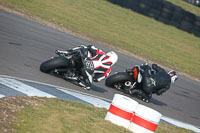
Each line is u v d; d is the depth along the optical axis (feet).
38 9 250.37
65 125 62.03
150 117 68.28
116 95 71.51
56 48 156.46
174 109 125.29
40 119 61.62
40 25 205.26
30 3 259.80
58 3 294.87
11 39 141.49
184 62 259.19
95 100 95.14
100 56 110.42
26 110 64.23
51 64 102.83
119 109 70.08
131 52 227.81
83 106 80.33
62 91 91.61
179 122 106.52
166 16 352.90
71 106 76.43
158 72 123.65
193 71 241.96
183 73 226.99
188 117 120.06
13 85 80.53
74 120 65.72
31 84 87.25
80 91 99.86
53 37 181.88
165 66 227.20
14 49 125.80
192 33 355.36
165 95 146.61
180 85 184.03
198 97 167.12
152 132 68.90
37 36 168.55
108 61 110.63
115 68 161.17
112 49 214.90
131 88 119.24
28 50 132.46
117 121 70.23
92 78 110.01
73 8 296.51
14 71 95.50
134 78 117.19
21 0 258.57
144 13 354.33
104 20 294.87
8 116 59.11
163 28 338.54
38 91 82.69
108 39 239.91
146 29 315.99
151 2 351.46
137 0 352.28
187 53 291.17
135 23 320.91
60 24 230.68
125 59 196.75
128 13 342.64
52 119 63.05
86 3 328.90
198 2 448.24
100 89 113.70
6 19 183.52
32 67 107.86
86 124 65.57
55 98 80.02
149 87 116.88
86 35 226.99
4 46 125.29
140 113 68.90
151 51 253.44
